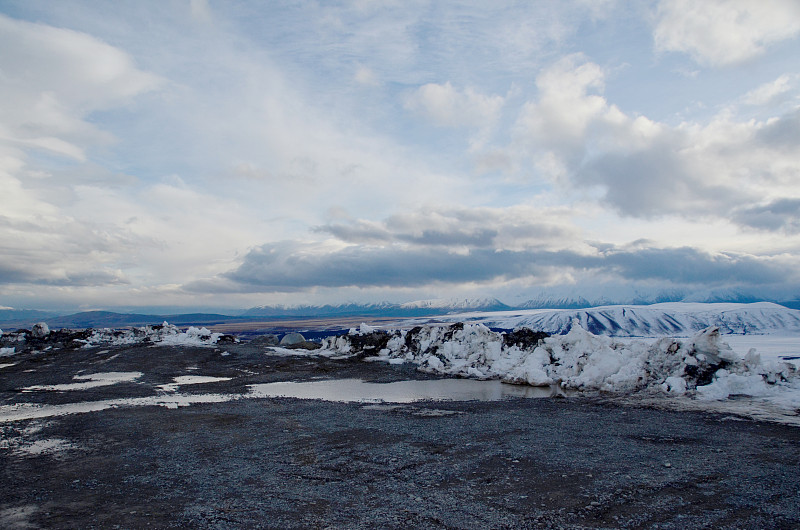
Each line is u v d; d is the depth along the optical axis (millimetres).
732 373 23016
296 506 9156
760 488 9781
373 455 12820
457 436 14914
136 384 28797
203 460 12648
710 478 10438
